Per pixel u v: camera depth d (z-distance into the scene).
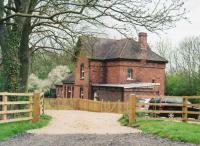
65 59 28.83
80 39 25.55
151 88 48.56
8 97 23.14
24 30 26.55
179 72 82.06
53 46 27.36
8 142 14.83
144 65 50.69
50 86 68.44
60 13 22.67
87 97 52.38
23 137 16.28
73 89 57.97
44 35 26.83
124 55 49.75
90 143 14.58
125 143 14.74
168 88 67.19
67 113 34.28
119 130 19.69
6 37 25.03
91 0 21.86
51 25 25.28
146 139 16.06
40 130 19.02
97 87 51.47
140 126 20.94
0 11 25.06
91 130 19.59
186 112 22.62
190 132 17.22
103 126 21.89
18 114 22.73
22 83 27.56
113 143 14.67
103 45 54.56
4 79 23.98
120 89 46.81
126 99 46.62
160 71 51.66
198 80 64.94
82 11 22.70
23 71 27.56
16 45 23.58
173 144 14.79
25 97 25.20
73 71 61.97
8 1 26.23
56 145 14.10
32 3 25.64
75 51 26.27
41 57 32.03
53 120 25.09
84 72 53.41
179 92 65.19
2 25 25.19
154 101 31.67
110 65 51.59
